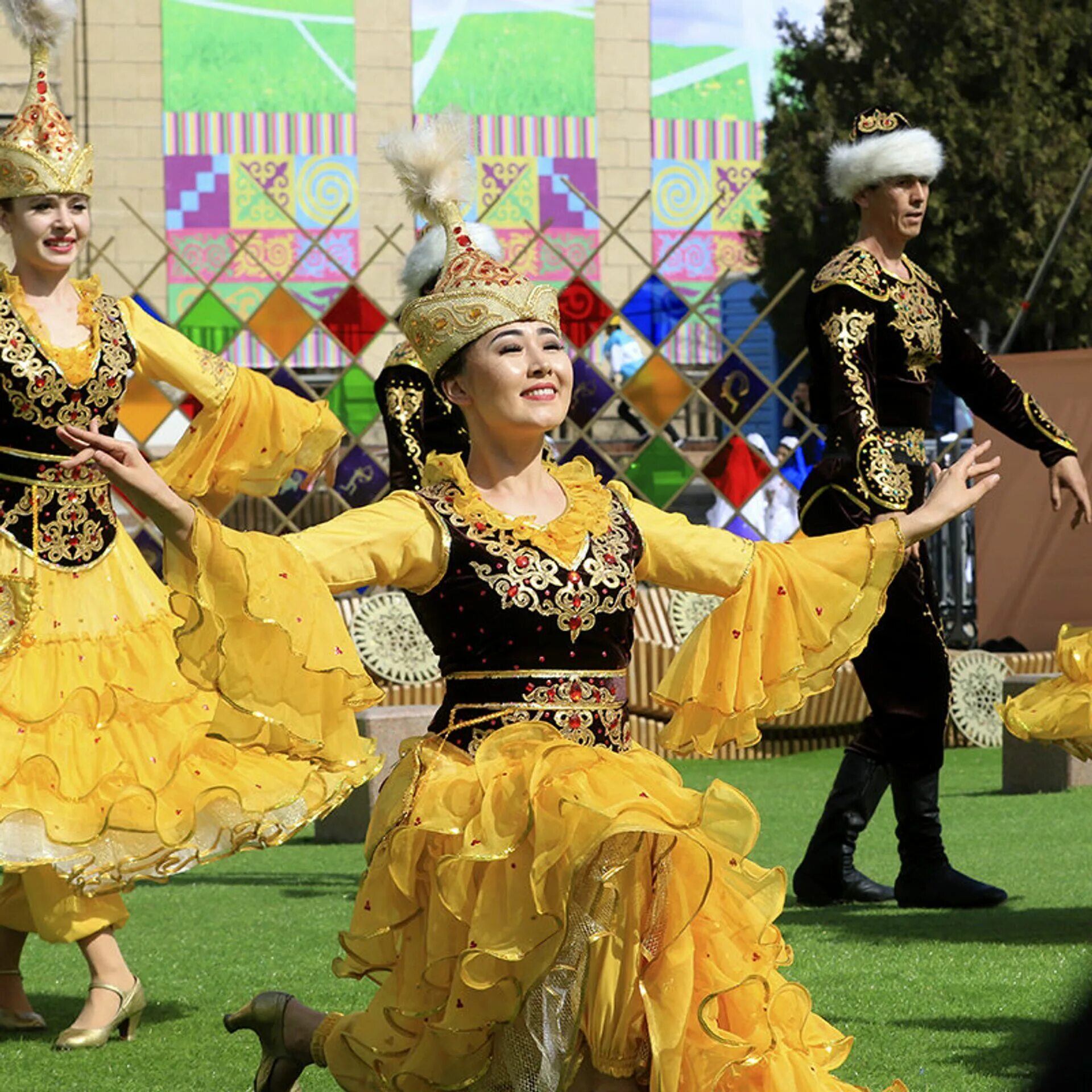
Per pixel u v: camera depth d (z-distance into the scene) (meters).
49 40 8.96
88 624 8.43
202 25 33.00
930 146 10.48
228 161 33.06
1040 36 31.88
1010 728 9.38
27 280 8.88
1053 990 8.23
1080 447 19.47
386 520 5.81
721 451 21.31
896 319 10.38
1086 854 12.27
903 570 10.40
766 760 18.97
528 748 5.58
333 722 5.61
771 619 6.29
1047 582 20.00
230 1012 8.50
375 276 33.03
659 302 21.58
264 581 5.38
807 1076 5.52
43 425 8.59
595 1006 5.40
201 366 9.40
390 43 33.72
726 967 5.53
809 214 31.94
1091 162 24.28
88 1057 7.80
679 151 34.88
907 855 10.66
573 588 5.88
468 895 5.42
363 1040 5.80
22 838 7.87
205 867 13.23
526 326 6.07
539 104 34.44
